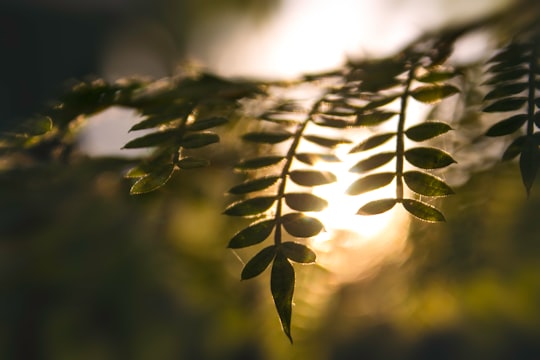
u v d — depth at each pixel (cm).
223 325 51
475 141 37
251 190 24
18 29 165
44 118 28
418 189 23
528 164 23
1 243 51
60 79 167
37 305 58
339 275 44
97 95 30
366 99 27
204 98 29
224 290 50
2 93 159
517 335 54
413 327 50
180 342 57
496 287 47
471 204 40
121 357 58
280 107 28
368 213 23
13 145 28
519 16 31
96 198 46
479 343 54
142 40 181
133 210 49
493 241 44
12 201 47
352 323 47
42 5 165
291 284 22
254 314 49
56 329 59
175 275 52
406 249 46
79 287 56
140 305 57
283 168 24
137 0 179
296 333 46
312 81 30
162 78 32
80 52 173
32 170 36
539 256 44
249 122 34
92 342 59
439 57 30
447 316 50
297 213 23
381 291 46
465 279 46
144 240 53
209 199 43
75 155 36
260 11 120
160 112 27
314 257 22
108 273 55
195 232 50
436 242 45
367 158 24
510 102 24
